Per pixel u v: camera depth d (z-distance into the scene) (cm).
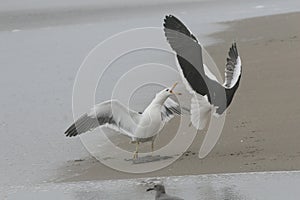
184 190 1056
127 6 4338
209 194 1027
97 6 4459
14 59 2780
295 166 1128
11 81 2302
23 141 1507
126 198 1047
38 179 1211
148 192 1066
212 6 3972
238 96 1669
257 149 1250
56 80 2236
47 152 1395
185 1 4256
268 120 1442
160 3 4331
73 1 4812
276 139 1305
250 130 1379
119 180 1148
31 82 2248
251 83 1812
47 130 1595
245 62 2141
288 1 3784
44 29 3669
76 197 1082
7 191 1138
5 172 1272
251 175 1098
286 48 2333
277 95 1661
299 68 1969
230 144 1301
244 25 3036
